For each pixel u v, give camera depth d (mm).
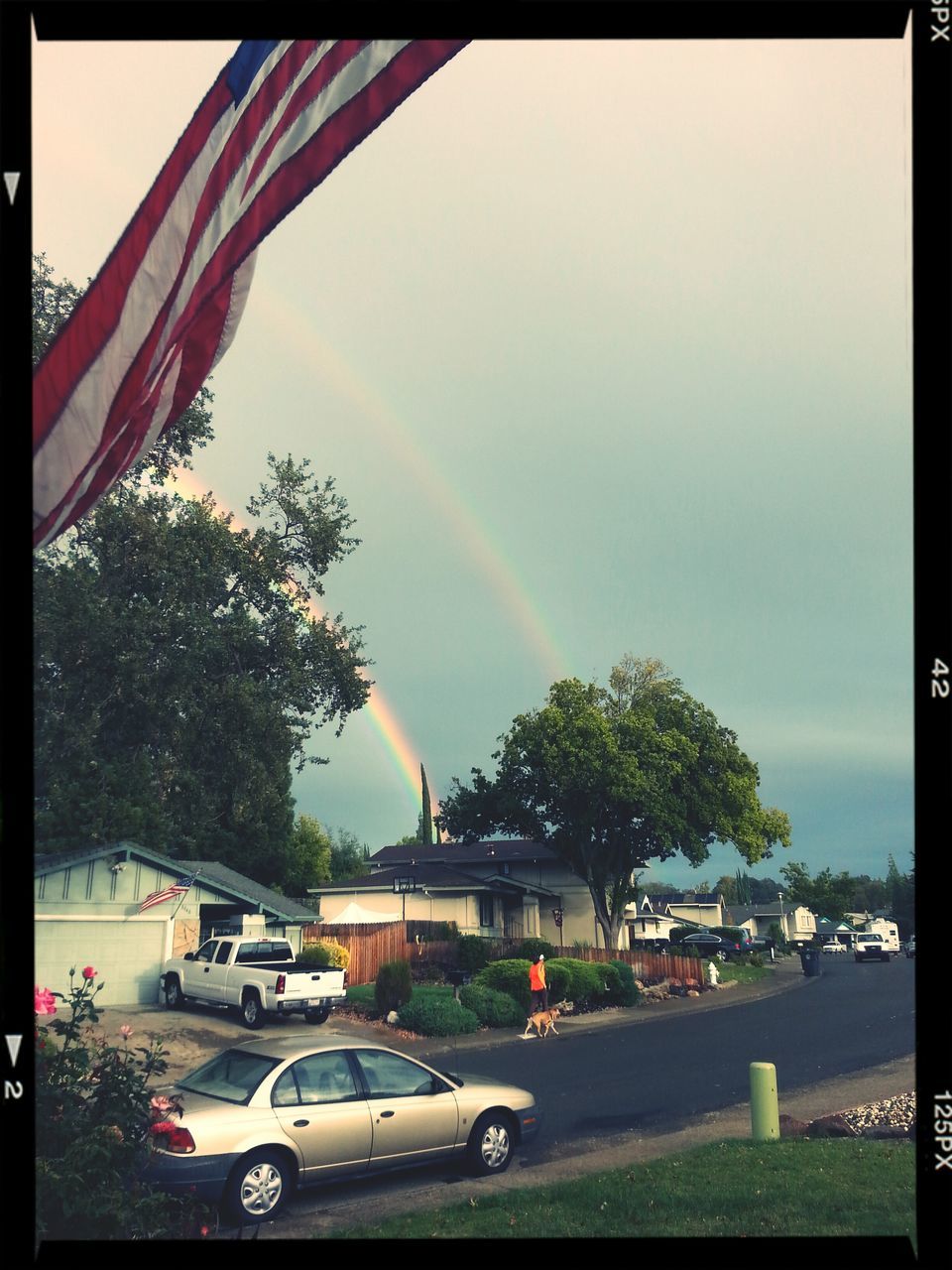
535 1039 23875
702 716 51875
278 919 31828
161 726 40000
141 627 38031
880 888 128875
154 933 27938
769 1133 11117
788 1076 17000
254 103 5480
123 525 39375
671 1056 20016
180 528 41281
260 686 44156
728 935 72375
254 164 5445
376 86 4844
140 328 6574
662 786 49031
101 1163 6988
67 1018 23188
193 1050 20672
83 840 34594
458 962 35281
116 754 38562
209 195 5844
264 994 23547
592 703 50938
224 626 42781
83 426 7219
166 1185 8078
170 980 26625
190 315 5965
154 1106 7973
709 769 51469
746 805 50781
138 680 37750
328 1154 9055
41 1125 6867
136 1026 22984
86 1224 6852
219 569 42719
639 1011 31594
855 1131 11555
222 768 42625
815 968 50094
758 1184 8750
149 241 6449
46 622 36000
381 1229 7910
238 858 44812
